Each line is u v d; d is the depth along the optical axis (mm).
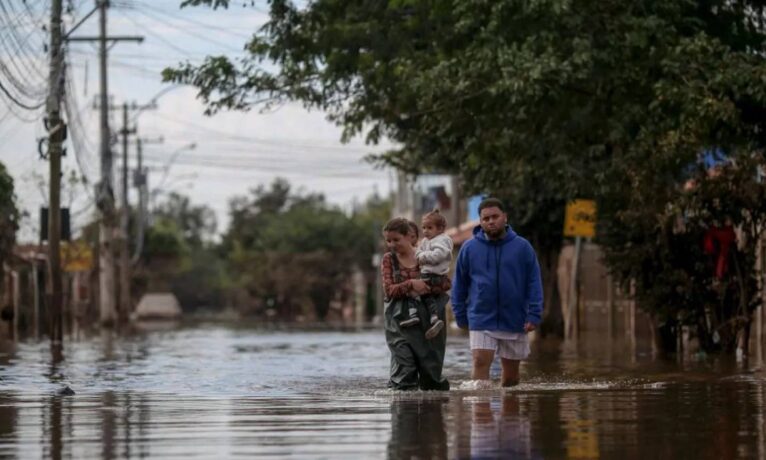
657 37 36531
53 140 57906
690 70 35562
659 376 29438
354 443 16328
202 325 119750
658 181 38438
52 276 57594
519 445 16094
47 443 16516
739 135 37250
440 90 38781
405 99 46562
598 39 37312
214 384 28312
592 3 37000
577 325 66250
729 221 40906
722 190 38438
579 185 45125
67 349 50781
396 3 44531
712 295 40500
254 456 15219
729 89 35031
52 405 21844
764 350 43781
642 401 21562
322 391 25406
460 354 43188
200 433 17422
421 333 24578
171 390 26094
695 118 34812
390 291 24609
